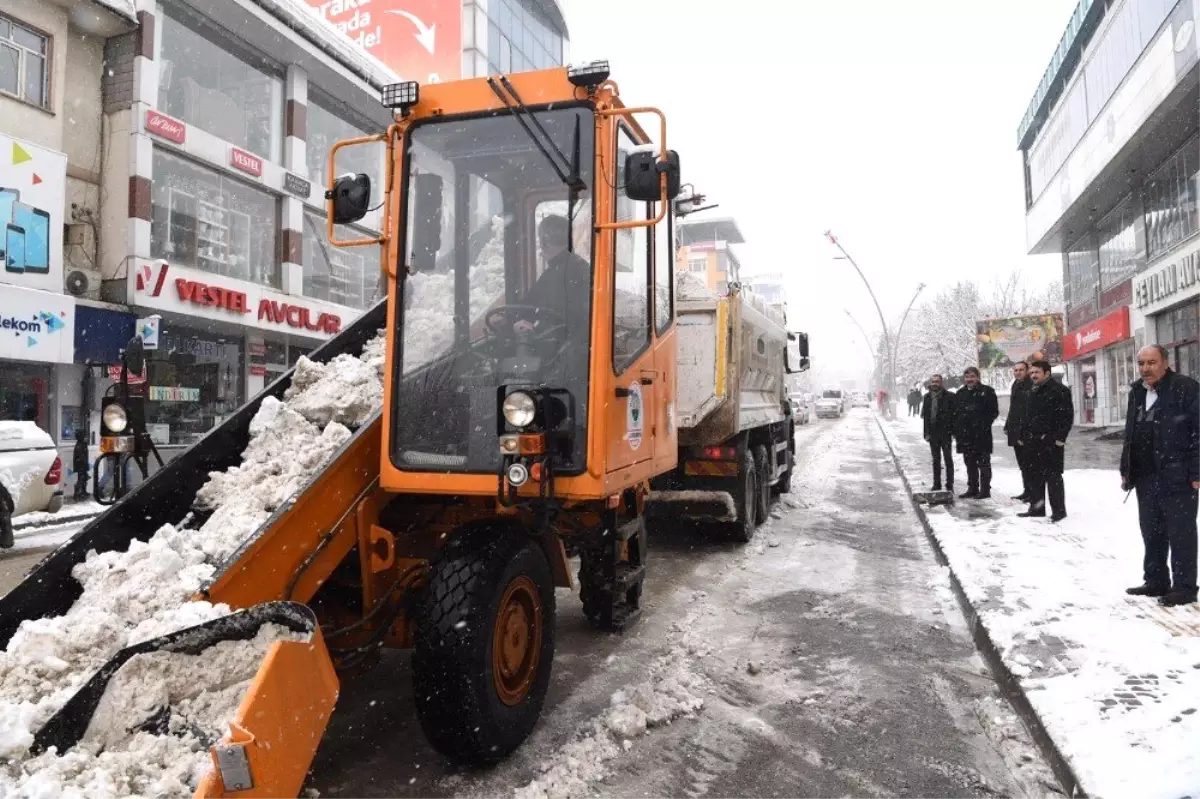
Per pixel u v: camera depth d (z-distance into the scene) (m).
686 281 8.41
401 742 3.87
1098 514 9.13
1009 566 6.75
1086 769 3.21
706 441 8.48
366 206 4.16
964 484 12.98
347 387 4.50
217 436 4.21
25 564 8.78
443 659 3.36
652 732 4.03
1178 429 5.40
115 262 16.00
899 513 11.05
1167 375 5.56
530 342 3.96
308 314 20.39
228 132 18.83
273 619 2.76
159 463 4.03
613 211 4.06
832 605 6.39
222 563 3.12
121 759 2.39
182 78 17.78
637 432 4.52
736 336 8.38
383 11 27.83
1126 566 6.62
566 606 6.33
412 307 4.00
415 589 3.96
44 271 14.34
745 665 5.02
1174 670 4.21
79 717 2.51
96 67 16.09
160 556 3.14
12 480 9.66
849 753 3.80
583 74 3.91
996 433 26.38
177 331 17.56
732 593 6.80
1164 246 22.09
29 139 14.64
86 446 14.59
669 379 5.44
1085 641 4.74
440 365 3.95
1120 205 26.08
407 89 4.10
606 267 3.95
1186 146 20.42
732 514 8.34
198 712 2.59
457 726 3.37
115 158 16.09
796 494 12.89
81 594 3.34
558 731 4.01
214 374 18.55
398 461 3.86
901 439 23.88
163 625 2.78
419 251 4.06
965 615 5.95
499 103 4.08
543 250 4.00
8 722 2.38
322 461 3.77
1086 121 25.05
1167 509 5.46
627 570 5.53
